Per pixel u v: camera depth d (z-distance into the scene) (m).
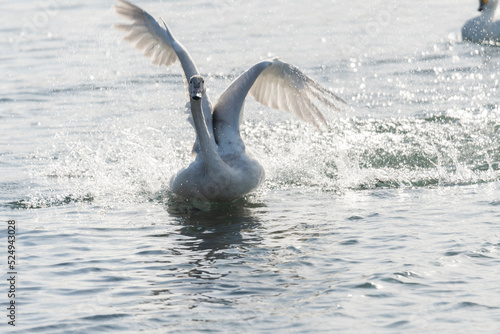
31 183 14.24
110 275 9.14
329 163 15.06
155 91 22.66
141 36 13.76
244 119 18.95
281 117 19.11
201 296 8.35
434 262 9.12
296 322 7.57
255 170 12.50
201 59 26.36
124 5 13.41
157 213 12.23
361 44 27.94
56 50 29.98
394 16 33.62
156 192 13.65
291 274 8.98
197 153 12.80
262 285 8.64
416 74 22.78
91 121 19.14
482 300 7.91
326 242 10.23
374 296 8.16
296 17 35.06
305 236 10.57
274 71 13.51
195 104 11.52
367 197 12.84
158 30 13.41
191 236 10.80
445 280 8.52
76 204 12.89
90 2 40.53
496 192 12.54
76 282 8.91
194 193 12.47
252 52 27.25
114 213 12.27
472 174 13.88
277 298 8.23
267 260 9.55
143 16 13.44
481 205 11.75
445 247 9.68
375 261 9.29
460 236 10.12
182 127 18.41
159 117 19.44
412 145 15.91
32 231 11.20
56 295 8.49
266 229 11.04
